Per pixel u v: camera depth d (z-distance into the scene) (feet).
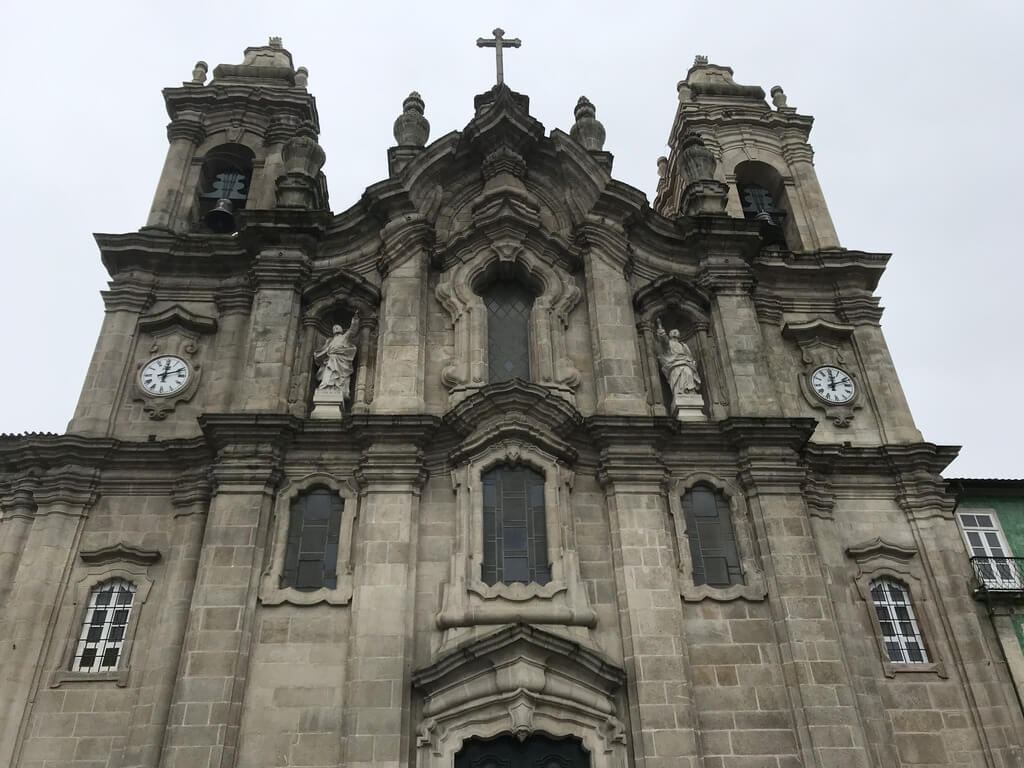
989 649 56.49
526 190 71.00
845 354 70.28
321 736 48.11
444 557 54.44
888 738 51.93
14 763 48.78
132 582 55.42
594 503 57.21
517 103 74.69
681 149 80.69
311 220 68.85
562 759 48.08
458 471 56.90
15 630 52.13
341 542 54.80
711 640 52.29
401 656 49.62
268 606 52.01
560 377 62.44
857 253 73.82
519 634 49.03
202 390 64.34
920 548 59.88
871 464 62.64
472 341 63.16
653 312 67.77
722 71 95.14
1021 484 64.75
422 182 69.97
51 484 57.67
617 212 69.97
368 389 62.64
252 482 55.67
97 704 50.88
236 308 67.67
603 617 52.65
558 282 66.90
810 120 88.12
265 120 83.20
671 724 48.24
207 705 47.85
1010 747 51.93
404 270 66.18
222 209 76.38
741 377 63.77
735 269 69.36
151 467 59.31
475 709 48.34
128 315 66.90
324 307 66.59
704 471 59.11
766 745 48.98
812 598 53.36
